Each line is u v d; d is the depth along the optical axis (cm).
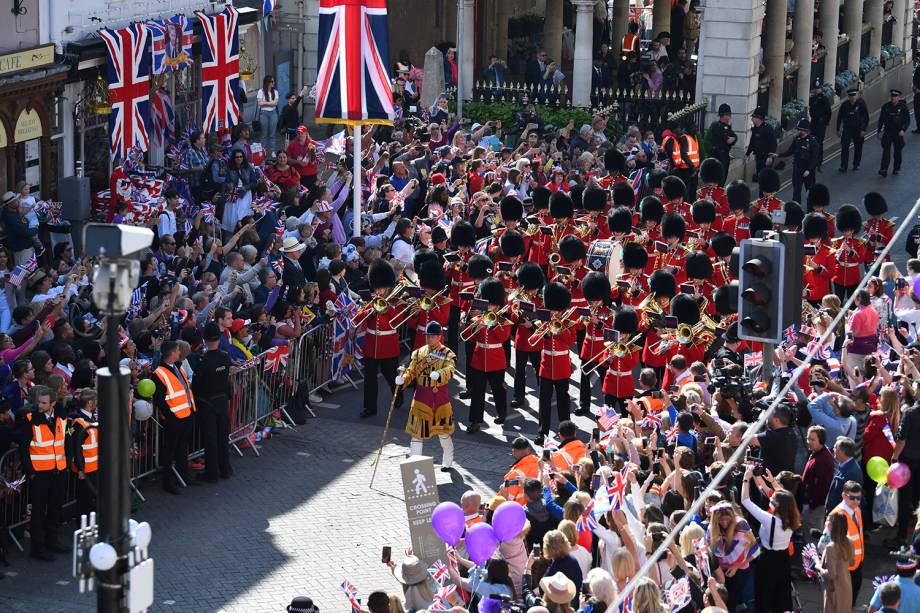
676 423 1844
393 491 2114
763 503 1706
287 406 2352
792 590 1683
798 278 1659
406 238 2734
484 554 1538
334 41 2803
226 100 3306
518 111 3962
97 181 3017
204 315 2267
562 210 2883
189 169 2977
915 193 3994
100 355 2066
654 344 2436
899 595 1466
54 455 1831
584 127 3616
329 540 1941
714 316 2606
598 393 2559
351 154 3225
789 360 2108
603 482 1642
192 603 1745
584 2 4159
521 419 2431
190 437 2114
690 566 1517
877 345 2352
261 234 2867
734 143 3838
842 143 4225
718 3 4056
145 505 2016
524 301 2330
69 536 1922
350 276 2595
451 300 2600
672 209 3075
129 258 1066
